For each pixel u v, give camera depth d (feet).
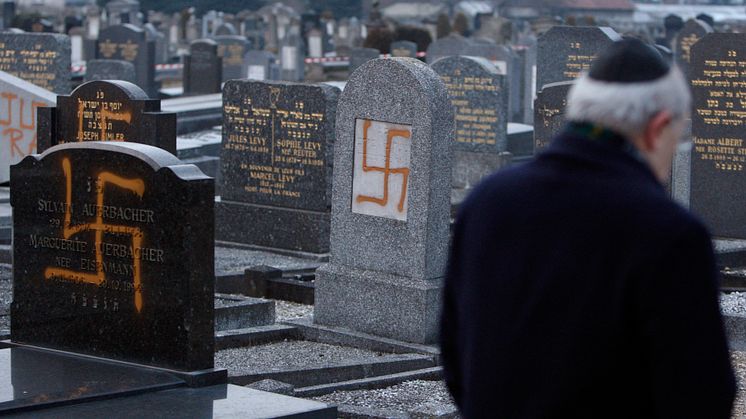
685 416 10.14
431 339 31.19
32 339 24.34
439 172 31.01
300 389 26.43
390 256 31.68
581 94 10.97
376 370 28.68
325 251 45.42
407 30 142.82
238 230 47.21
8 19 175.32
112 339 23.07
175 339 22.08
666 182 46.32
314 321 33.09
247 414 19.85
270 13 190.80
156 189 22.15
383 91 31.22
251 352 31.09
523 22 254.47
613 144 10.87
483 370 10.98
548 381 10.65
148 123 39.58
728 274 39.50
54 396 20.40
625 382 10.55
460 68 63.26
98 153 22.91
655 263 10.21
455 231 11.63
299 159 45.62
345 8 301.84
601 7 303.07
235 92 46.93
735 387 10.23
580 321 10.53
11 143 50.11
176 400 20.67
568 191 10.76
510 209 11.00
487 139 63.05
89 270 23.35
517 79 91.15
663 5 351.46
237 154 47.14
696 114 47.62
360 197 32.09
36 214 24.00
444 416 24.17
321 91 44.80
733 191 47.19
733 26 198.90
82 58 133.49
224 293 39.09
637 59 10.78
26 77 69.82
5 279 37.81
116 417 19.54
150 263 22.39
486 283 11.05
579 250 10.59
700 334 10.11
